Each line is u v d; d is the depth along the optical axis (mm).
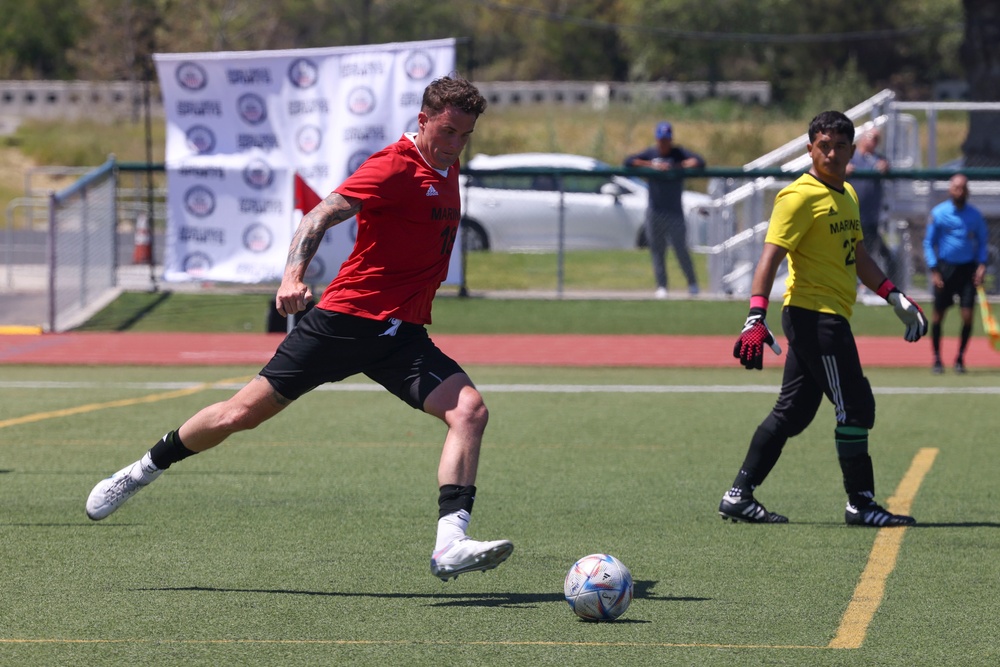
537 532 21328
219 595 17094
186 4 156625
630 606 16688
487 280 69250
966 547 20266
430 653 14516
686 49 187625
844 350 21562
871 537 21016
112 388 41219
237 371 46250
